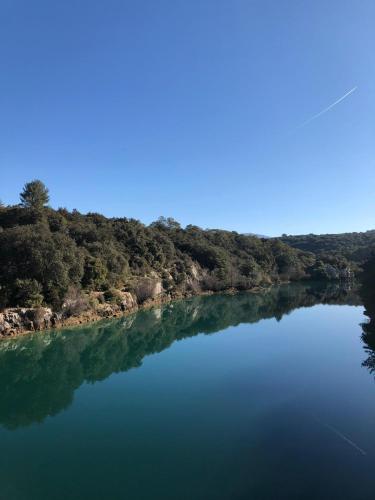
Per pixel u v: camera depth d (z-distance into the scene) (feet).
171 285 296.10
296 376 107.24
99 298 204.44
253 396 93.40
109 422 82.38
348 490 56.59
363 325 173.99
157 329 184.75
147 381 109.40
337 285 407.44
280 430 75.20
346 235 650.84
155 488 58.18
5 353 134.62
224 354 136.67
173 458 66.59
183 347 150.30
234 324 196.85
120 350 146.30
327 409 84.23
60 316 170.40
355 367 114.73
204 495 56.29
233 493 56.49
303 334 166.61
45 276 169.78
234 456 66.44
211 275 347.77
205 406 88.58
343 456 65.41
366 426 75.92
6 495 57.52
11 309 155.22
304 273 451.94
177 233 406.41
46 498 56.59
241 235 496.23
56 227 264.52
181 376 112.78
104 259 230.48
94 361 131.64
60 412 89.20
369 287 189.88
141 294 245.24
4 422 84.58
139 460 66.39
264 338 161.07
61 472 63.52
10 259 171.01
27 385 108.27
